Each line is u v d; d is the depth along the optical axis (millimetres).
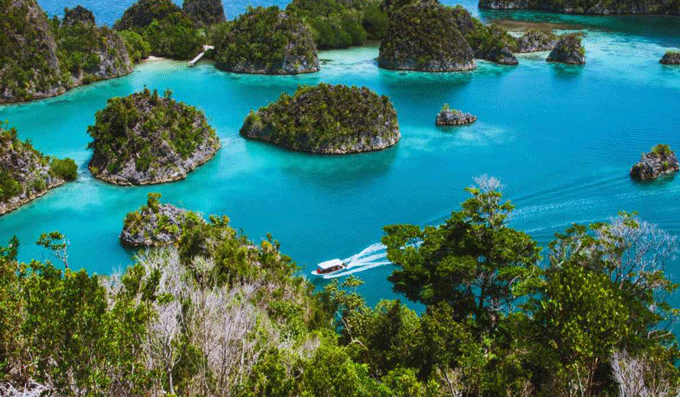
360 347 49688
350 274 81875
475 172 119562
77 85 171500
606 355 43812
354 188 111812
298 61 194000
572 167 121812
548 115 155250
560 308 44219
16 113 146250
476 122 150625
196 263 60438
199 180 113500
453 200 106688
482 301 59844
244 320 40844
